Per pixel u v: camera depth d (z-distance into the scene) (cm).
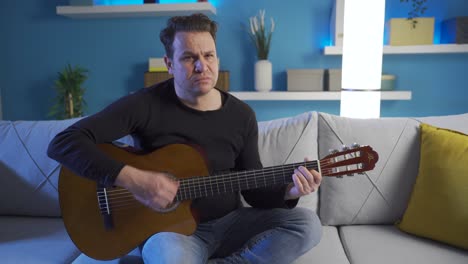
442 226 140
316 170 130
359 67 212
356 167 134
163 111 138
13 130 178
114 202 132
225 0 311
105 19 321
